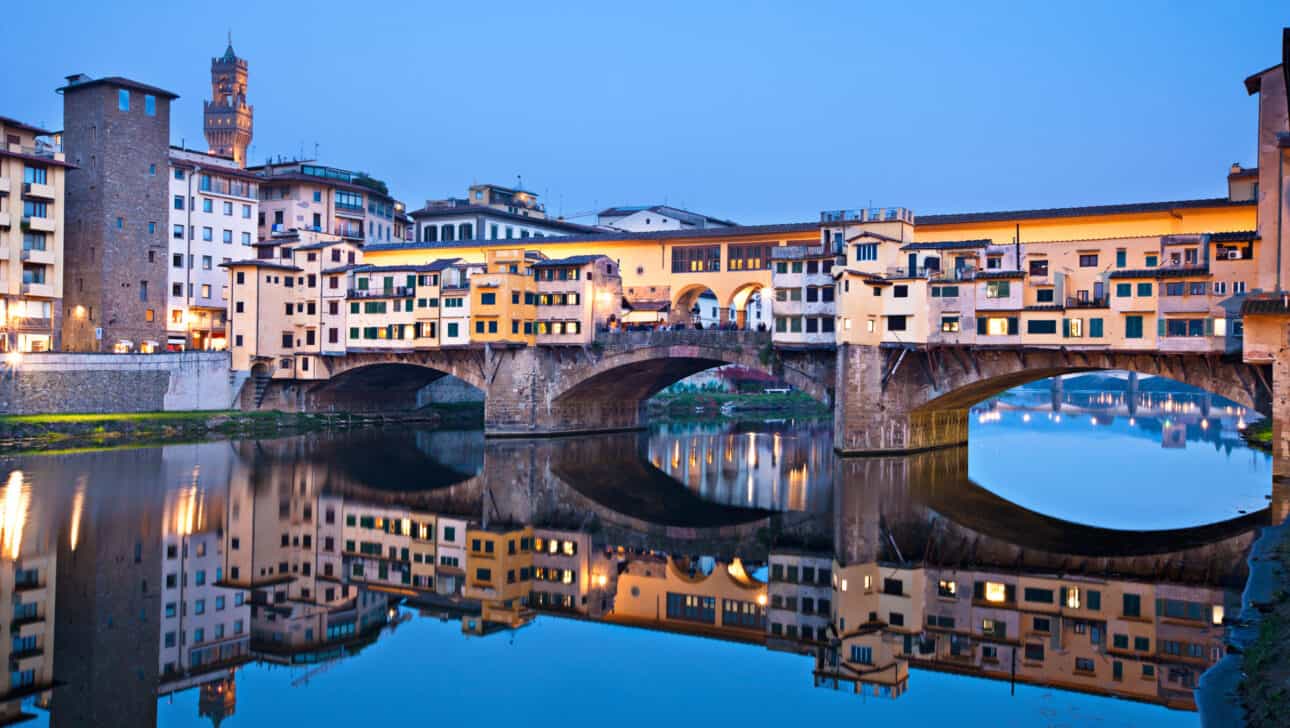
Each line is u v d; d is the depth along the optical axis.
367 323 104.56
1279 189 65.38
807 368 84.94
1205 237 70.25
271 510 57.53
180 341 114.06
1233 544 49.06
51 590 39.62
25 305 95.38
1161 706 27.73
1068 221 81.50
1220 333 68.44
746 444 98.69
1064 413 146.75
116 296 103.69
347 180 143.50
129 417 91.62
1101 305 72.88
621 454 87.81
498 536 52.88
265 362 107.50
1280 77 66.19
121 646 34.03
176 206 114.38
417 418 118.19
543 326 97.50
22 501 56.31
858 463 78.56
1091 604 38.62
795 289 84.06
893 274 81.12
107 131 103.44
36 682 30.48
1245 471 76.62
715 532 54.34
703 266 99.81
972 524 55.03
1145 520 55.75
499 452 86.75
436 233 135.75
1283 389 59.19
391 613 39.16
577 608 40.12
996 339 76.81
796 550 49.53
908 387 82.75
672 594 41.97
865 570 44.91
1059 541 50.25
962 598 40.09
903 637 35.47
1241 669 29.45
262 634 36.22
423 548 49.88
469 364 100.31
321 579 43.75
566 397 100.12
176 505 57.31
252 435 97.44
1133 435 108.00
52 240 96.81
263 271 106.88
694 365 100.00
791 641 35.56
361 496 63.19
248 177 122.88
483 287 96.94
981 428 118.44
